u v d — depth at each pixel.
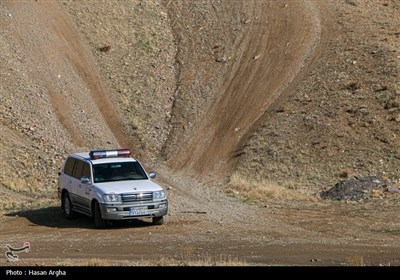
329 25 113.12
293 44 108.06
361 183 66.06
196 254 39.66
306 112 87.44
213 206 61.22
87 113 93.69
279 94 95.31
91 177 51.00
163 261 35.88
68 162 55.62
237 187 71.50
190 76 104.50
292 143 80.94
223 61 106.75
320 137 81.19
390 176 72.00
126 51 111.12
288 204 62.00
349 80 93.00
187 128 91.69
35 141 82.31
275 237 46.22
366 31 108.81
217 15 120.00
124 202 48.53
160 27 118.94
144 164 84.12
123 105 97.81
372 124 82.31
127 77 104.56
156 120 94.94
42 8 113.12
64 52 105.44
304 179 73.56
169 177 78.06
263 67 103.19
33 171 76.12
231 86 99.81
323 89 92.38
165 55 111.12
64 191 55.47
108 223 51.50
